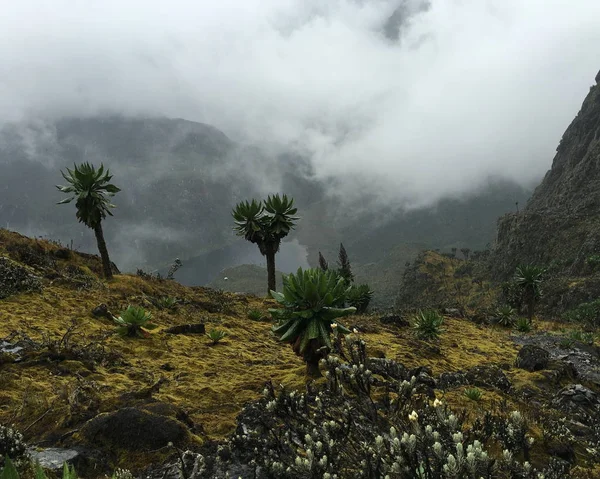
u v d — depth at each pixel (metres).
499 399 8.38
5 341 8.84
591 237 132.00
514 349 22.64
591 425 8.35
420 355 14.85
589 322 50.38
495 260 189.12
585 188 182.00
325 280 8.16
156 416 5.16
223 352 11.96
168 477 4.20
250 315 20.36
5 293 13.33
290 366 10.27
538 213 179.00
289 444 3.12
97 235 20.16
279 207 29.14
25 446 4.36
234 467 4.10
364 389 2.73
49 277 17.00
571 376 13.18
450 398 7.77
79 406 5.93
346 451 2.58
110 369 8.65
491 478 2.18
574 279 117.25
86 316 13.12
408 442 2.04
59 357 8.33
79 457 4.55
